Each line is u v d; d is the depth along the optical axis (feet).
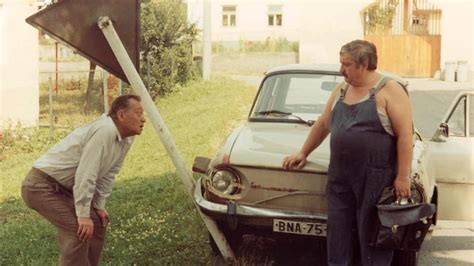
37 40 45.29
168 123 47.24
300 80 21.97
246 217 16.98
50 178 14.69
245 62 92.38
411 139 14.73
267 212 16.89
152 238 19.90
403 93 14.89
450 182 20.30
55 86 61.31
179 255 18.25
